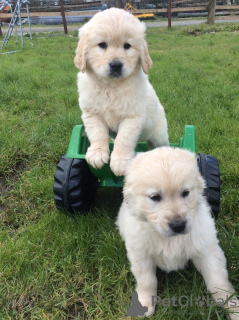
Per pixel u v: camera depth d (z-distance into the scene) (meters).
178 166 0.42
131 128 0.57
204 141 0.85
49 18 4.75
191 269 0.49
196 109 1.08
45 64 1.80
